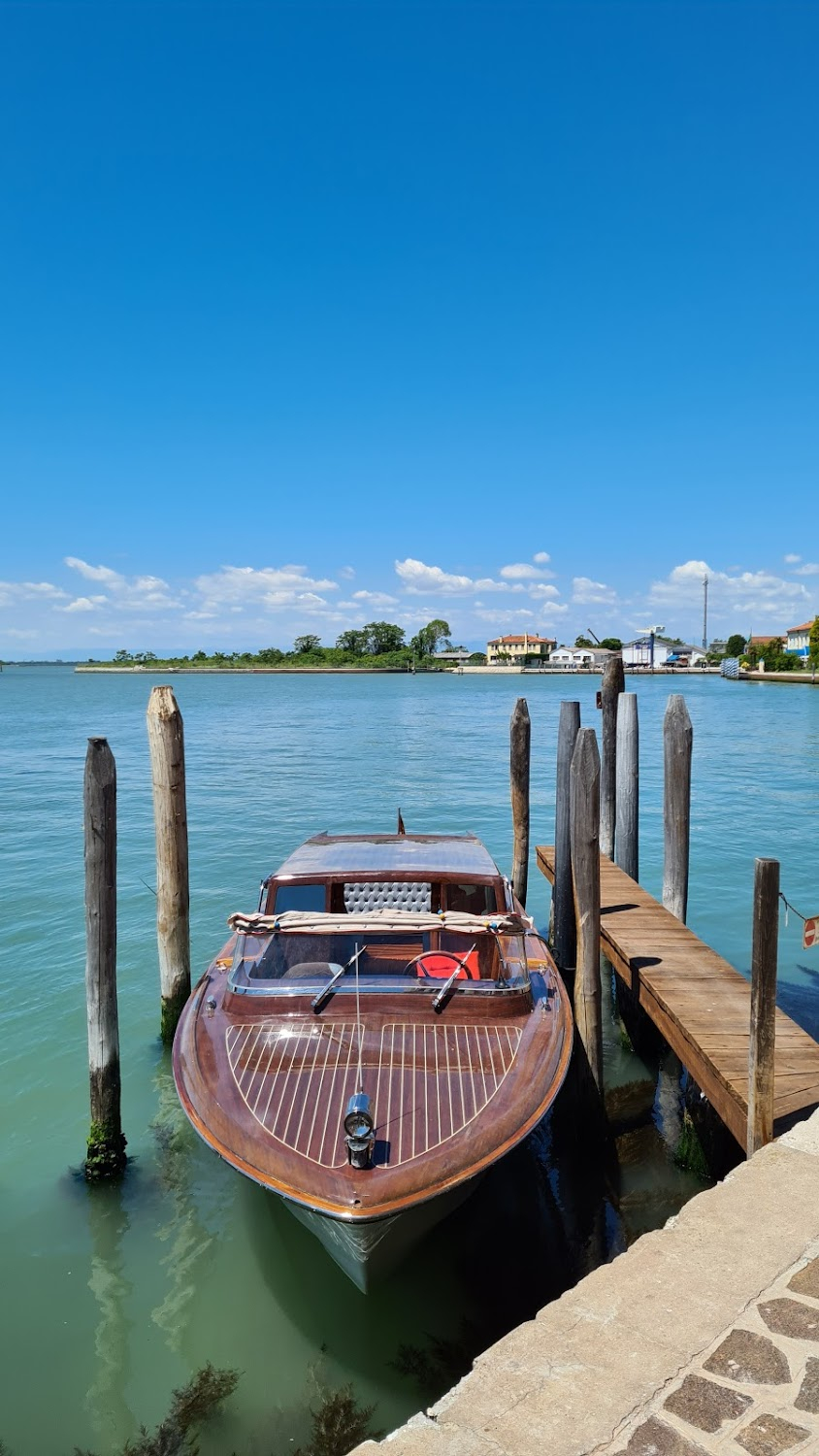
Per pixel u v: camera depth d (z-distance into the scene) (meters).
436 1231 5.25
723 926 12.09
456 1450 2.67
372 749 33.56
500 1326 4.90
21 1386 4.46
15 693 94.50
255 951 6.33
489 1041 5.48
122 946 11.05
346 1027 5.54
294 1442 4.12
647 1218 5.86
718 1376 2.95
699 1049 5.70
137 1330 4.84
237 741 37.06
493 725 44.66
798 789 23.67
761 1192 4.06
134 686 120.94
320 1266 5.23
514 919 6.56
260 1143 4.61
